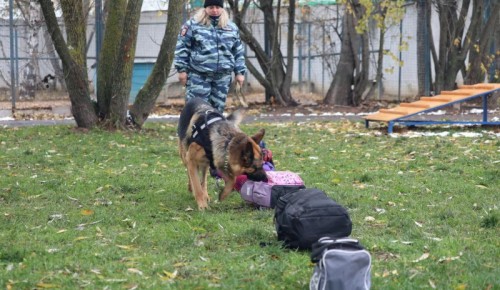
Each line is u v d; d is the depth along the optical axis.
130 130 15.59
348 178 9.56
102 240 6.32
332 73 25.05
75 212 7.52
